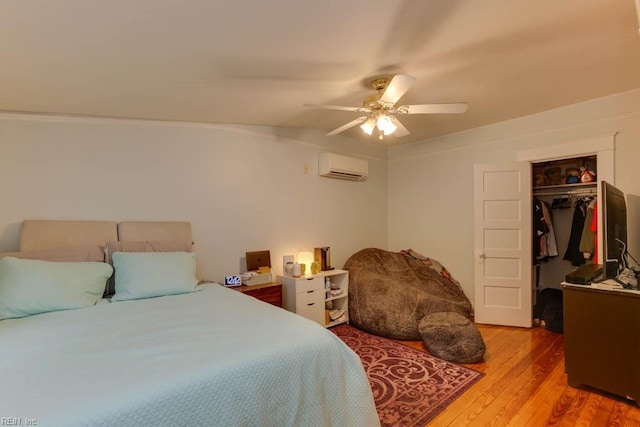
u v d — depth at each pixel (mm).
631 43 2080
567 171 4074
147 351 1406
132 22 1548
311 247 4289
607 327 2312
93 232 2738
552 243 4074
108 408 1025
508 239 3855
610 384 2287
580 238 3809
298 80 2439
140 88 2373
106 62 1943
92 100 2521
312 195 4312
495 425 2000
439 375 2619
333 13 1604
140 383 1146
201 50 1880
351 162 4496
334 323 3846
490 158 4090
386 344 3303
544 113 3586
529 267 3768
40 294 2023
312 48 1957
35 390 1101
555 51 2166
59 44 1706
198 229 3385
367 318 3650
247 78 2332
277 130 3971
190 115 3129
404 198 5094
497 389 2408
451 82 2664
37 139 2643
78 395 1070
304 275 3693
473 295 4289
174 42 1768
